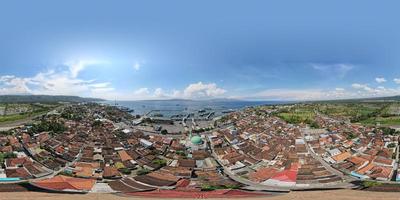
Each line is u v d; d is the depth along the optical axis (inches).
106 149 5423.2
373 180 3794.3
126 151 5182.1
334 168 4426.7
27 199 3058.6
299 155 5064.0
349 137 6673.2
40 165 4375.0
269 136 6899.6
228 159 4778.5
